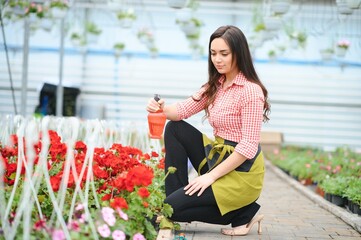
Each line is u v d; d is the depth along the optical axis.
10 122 5.32
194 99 4.69
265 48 18.06
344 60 17.83
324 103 18.12
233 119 4.48
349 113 18.12
